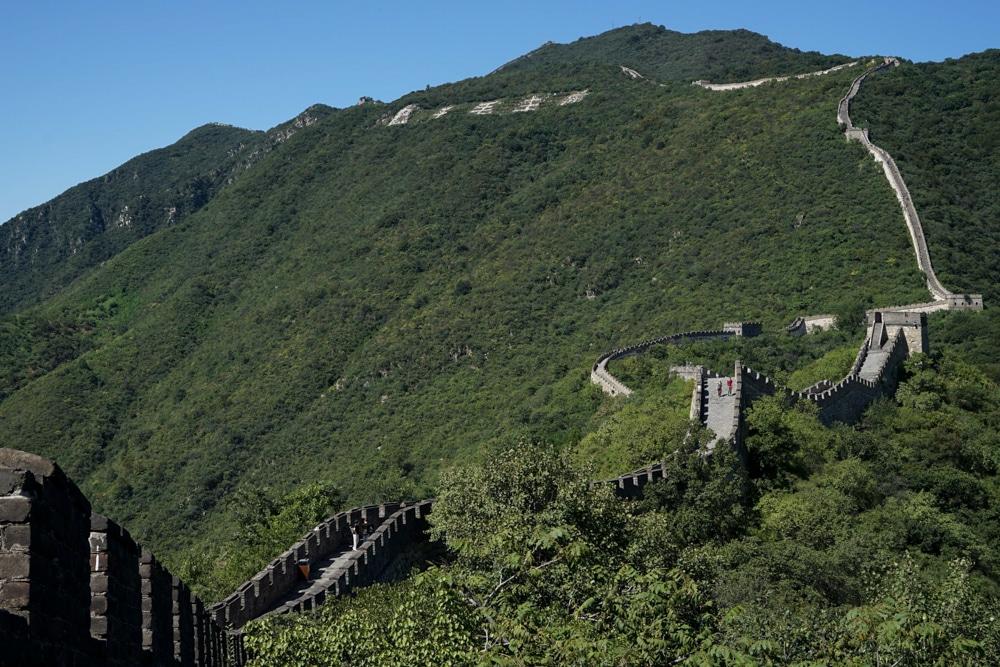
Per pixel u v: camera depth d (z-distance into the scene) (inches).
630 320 5492.1
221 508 5068.9
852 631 938.1
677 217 6358.3
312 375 6141.7
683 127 7687.0
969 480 2514.8
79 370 7096.5
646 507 2041.1
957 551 2129.7
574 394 4089.6
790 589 1700.3
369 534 1807.3
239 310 7662.4
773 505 2155.5
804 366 3929.6
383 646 909.8
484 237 7352.4
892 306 4638.3
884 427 2878.9
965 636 1031.0
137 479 5565.9
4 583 441.4
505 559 902.4
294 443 5487.2
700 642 855.1
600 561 1083.9
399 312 6609.3
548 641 796.6
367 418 5462.6
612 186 7219.5
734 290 5305.1
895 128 6378.0
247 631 984.3
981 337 4097.0
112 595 546.9
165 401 6565.0
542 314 5984.3
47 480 464.1
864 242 5270.7
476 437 4522.6
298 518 2524.6
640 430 2466.8
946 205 5492.1
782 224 5733.3
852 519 2145.7
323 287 7273.6
